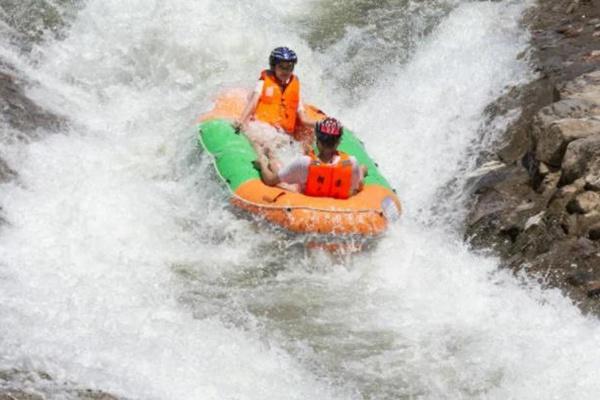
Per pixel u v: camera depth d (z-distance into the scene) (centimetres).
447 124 3759
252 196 3006
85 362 2225
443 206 3309
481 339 2484
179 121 3800
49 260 2770
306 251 2906
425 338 2503
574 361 2356
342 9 4816
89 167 3384
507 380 2311
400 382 2316
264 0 4797
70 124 3694
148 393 2136
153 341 2369
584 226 2806
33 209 3039
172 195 3266
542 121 3172
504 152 3425
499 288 2764
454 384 2308
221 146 3281
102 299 2575
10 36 4228
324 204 2928
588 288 2636
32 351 2238
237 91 3709
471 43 4206
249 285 2770
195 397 2148
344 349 2450
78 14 4428
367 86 4200
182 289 2714
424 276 2838
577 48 3894
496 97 3759
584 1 4303
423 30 4494
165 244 2958
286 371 2327
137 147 3600
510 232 2984
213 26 4444
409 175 3569
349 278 2831
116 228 3009
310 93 4153
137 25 4388
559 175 3052
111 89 4050
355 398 2248
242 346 2416
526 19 4294
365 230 2905
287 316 2603
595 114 3173
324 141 2966
